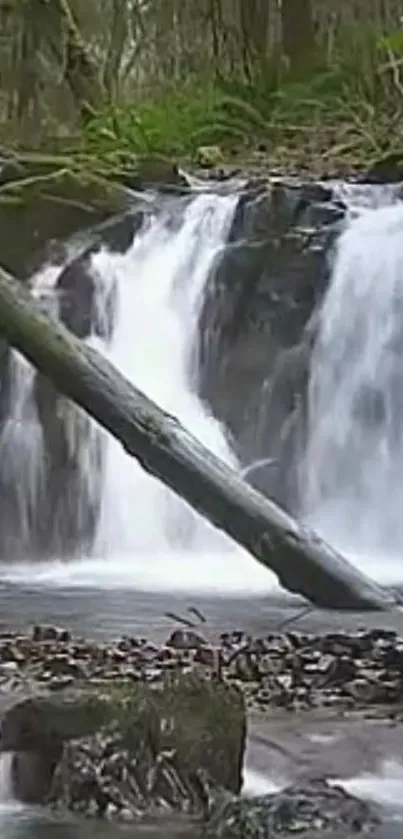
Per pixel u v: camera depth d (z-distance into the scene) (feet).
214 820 18.10
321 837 17.58
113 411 28.48
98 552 55.88
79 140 68.39
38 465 57.11
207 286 57.21
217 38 74.49
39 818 18.33
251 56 72.95
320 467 56.65
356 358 56.24
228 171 60.80
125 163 60.75
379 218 56.34
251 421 56.95
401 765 21.04
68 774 18.80
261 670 27.76
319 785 19.57
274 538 28.66
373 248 56.08
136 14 76.23
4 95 73.51
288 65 71.26
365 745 22.29
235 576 47.19
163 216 57.82
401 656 28.17
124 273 57.26
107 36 76.38
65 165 58.59
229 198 57.52
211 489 28.35
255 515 28.48
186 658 28.99
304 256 56.44
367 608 30.35
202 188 58.29
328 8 71.46
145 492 55.57
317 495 56.65
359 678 27.04
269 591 42.09
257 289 56.95
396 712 24.72
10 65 73.31
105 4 77.10
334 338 56.39
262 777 20.11
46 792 18.90
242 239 57.00
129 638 32.07
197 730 18.94
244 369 56.95
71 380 28.63
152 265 57.36
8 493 57.16
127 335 57.26
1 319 28.78
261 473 56.90
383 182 57.11
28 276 56.54
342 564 29.76
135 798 18.60
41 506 56.95
